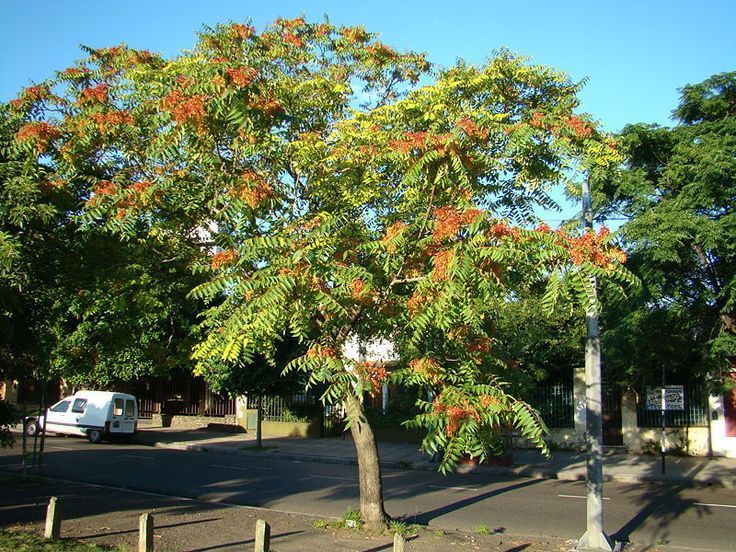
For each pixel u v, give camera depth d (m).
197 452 25.08
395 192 9.02
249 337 7.55
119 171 9.41
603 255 6.36
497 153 8.16
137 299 10.28
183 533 9.70
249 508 12.15
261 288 7.20
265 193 8.10
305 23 10.59
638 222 16.11
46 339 12.09
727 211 16.78
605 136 8.94
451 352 8.38
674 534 10.95
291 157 9.16
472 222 6.64
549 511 13.00
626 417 23.16
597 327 9.66
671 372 21.52
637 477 18.11
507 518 12.20
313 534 9.77
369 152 8.83
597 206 16.92
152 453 23.58
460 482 17.56
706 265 17.22
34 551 7.94
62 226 9.34
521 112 8.98
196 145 8.48
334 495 14.58
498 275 6.68
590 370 9.59
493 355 8.41
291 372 25.11
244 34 9.84
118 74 9.91
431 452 6.30
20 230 8.70
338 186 9.17
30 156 8.57
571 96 9.03
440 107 8.53
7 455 21.42
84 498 12.79
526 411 6.48
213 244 9.62
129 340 11.38
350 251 7.76
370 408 28.48
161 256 9.95
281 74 9.93
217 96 7.80
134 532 9.62
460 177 7.45
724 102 18.55
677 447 22.34
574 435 23.91
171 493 14.66
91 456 21.75
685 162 17.17
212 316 8.15
